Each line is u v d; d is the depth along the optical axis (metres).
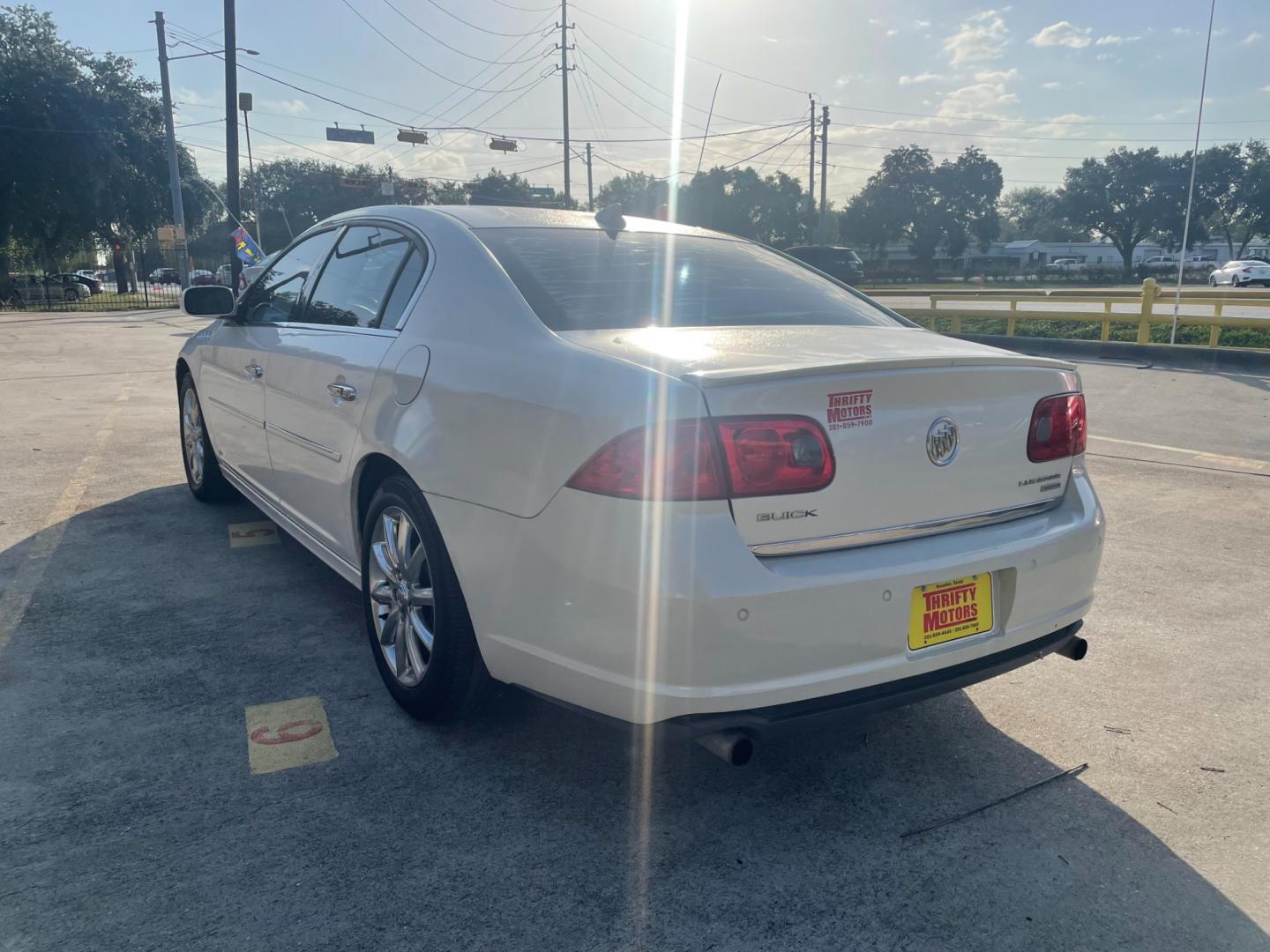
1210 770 2.82
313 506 3.65
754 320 2.98
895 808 2.62
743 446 2.16
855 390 2.29
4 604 3.93
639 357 2.36
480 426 2.56
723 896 2.23
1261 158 71.62
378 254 3.52
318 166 81.88
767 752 2.92
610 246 3.29
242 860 2.31
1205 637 3.79
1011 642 2.56
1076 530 2.69
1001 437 2.59
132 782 2.64
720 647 2.14
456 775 2.72
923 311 19.59
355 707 3.11
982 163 82.19
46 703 3.08
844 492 2.29
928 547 2.42
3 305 35.38
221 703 3.12
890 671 2.33
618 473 2.19
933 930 2.13
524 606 2.44
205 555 4.57
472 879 2.27
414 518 2.84
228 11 24.20
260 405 4.09
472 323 2.84
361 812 2.53
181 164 43.91
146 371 12.12
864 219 84.50
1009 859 2.40
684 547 2.13
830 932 2.12
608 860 2.36
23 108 37.66
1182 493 6.13
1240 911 2.21
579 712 2.40
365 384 3.11
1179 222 73.44
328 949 2.02
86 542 4.74
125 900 2.16
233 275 25.02
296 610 3.91
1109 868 2.36
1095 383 11.57
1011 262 90.94
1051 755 2.91
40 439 7.30
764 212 68.62
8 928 2.05
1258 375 12.29
